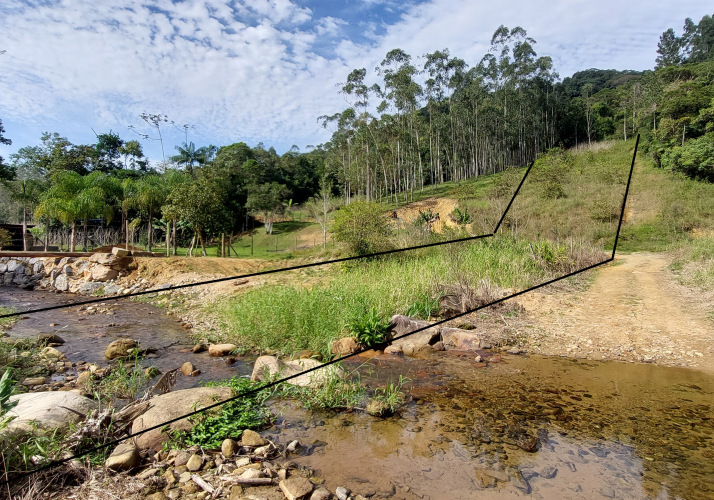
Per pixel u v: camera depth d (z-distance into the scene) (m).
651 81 45.88
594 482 3.51
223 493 3.25
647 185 30.77
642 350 7.38
